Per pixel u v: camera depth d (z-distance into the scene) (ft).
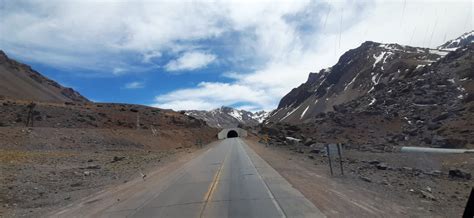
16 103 247.09
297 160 96.37
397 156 121.39
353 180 54.75
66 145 142.61
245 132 461.78
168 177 65.98
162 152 156.46
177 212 35.37
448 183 53.72
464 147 172.65
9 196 48.14
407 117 343.05
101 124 249.55
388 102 419.54
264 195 42.60
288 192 44.14
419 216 30.45
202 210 35.68
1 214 38.88
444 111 324.39
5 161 84.02
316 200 38.37
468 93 347.36
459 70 426.92
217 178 61.00
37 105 244.22
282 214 32.37
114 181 63.98
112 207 39.78
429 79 442.91
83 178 67.67
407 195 40.86
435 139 194.80
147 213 35.60
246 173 66.80
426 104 365.81
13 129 142.20
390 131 310.86
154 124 314.35
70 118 236.84
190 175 67.46
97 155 123.24
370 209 33.24
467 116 270.46
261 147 180.04
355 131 327.88
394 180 55.26
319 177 58.80
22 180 60.85
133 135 200.64
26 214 38.73
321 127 372.99
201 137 353.72
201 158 114.11
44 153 114.21
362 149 163.12
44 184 58.85
